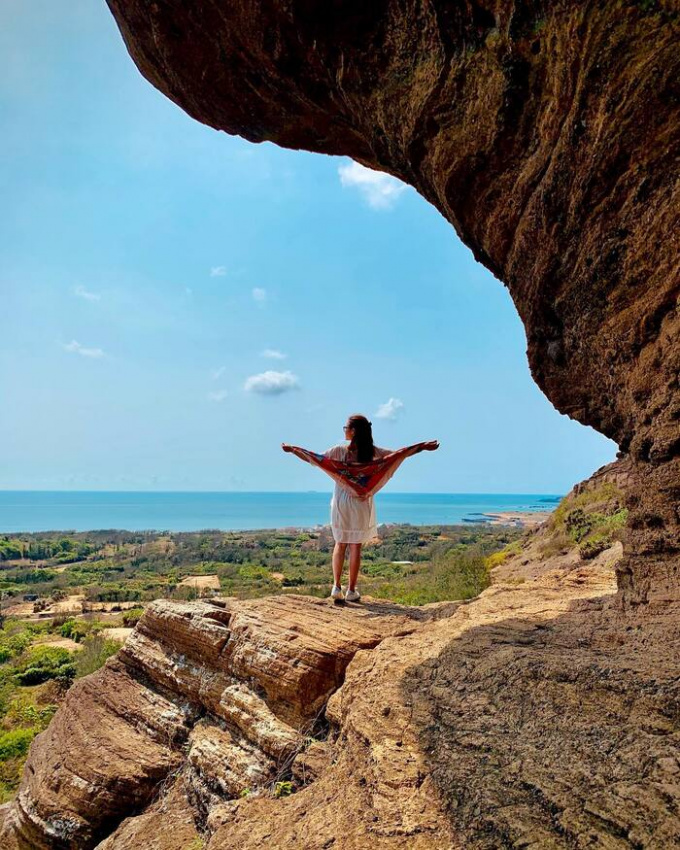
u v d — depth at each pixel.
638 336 3.89
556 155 4.05
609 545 11.52
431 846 2.16
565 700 2.74
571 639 3.64
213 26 5.75
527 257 4.80
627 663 2.87
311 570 73.50
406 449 6.05
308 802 3.12
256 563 90.75
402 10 4.67
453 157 4.85
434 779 2.53
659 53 3.20
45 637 47.72
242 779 4.63
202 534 173.12
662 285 3.59
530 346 5.24
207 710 5.76
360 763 2.99
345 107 6.03
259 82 6.27
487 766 2.47
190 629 6.21
